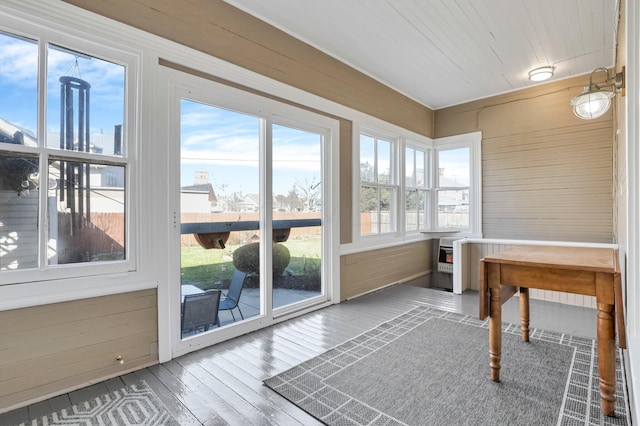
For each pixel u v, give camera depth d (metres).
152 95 2.34
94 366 2.11
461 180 5.38
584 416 1.73
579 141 4.30
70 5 1.99
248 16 2.92
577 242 4.21
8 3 1.79
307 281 3.57
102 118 2.17
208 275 2.70
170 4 2.43
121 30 2.19
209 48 2.65
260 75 3.01
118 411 1.81
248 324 2.95
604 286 1.76
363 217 4.38
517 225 4.79
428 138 5.54
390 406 1.84
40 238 1.94
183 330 2.54
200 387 2.05
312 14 2.98
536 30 3.23
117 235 2.22
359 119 4.14
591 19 3.03
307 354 2.51
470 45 3.52
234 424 1.70
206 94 2.65
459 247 4.36
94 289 2.10
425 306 3.74
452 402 1.87
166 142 2.43
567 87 4.39
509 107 4.86
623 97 2.14
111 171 2.21
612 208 4.07
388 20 3.08
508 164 4.87
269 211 3.12
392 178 4.89
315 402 1.89
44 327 1.94
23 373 1.87
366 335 2.87
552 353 2.47
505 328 3.02
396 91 4.79
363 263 4.26
